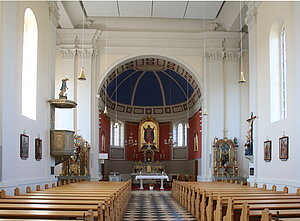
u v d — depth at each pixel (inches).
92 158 852.6
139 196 749.3
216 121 867.4
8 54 422.9
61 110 848.9
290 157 495.2
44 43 595.5
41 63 578.2
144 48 893.8
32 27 555.2
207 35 887.1
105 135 1060.5
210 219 355.9
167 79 1198.3
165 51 893.8
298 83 469.7
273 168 559.8
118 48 891.4
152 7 801.6
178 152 1199.6
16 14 449.4
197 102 992.2
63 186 548.4
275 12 560.1
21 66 477.7
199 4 783.7
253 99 653.9
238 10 772.0
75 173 821.2
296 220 203.8
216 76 880.9
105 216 275.9
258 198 328.8
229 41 892.0
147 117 1243.2
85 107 858.1
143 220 425.7
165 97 1242.6
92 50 872.9
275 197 336.8
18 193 373.1
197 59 896.9
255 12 653.3
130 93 1227.2
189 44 899.4
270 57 585.3
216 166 844.6
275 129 555.2
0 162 399.2
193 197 466.0
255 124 638.5
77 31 871.1
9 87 425.7
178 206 566.6
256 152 632.4
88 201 305.7
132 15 850.1
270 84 583.2
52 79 625.0
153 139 1236.5
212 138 862.5
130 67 1015.0
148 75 1198.9
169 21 895.7
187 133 1154.0
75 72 871.7
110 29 900.0
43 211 249.4
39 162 547.5
